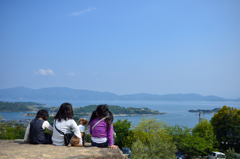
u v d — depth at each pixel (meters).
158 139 20.94
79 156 4.88
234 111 48.34
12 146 6.00
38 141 6.35
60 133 6.18
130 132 44.84
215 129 47.72
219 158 33.91
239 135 45.16
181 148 37.69
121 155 5.61
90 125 6.29
